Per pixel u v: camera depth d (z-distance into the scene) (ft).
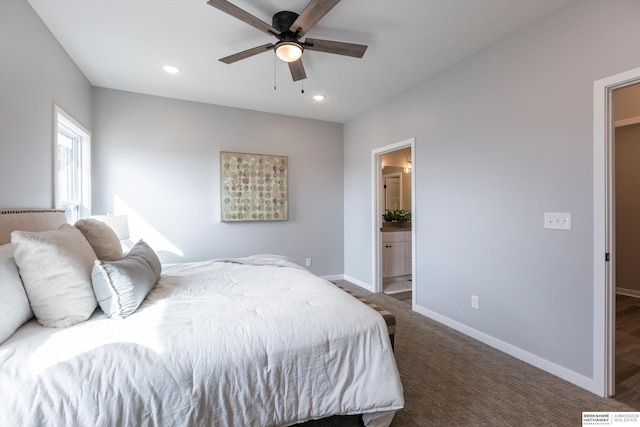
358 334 4.67
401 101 11.39
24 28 6.09
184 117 12.12
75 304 4.20
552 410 5.51
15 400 3.08
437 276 9.86
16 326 3.80
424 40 7.82
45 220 6.29
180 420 3.52
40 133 6.77
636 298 12.34
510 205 7.58
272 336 4.25
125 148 11.17
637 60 5.40
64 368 3.35
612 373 5.96
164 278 6.81
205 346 3.90
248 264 8.78
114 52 8.36
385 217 17.13
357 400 4.40
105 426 3.22
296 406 4.16
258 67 9.27
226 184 12.78
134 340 3.82
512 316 7.57
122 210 11.16
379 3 6.41
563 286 6.53
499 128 7.82
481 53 8.28
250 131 13.41
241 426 3.83
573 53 6.30
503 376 6.63
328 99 12.09
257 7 6.53
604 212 5.87
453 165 9.20
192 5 6.43
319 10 5.77
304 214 14.66
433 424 5.14
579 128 6.22
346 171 15.40
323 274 15.17
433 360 7.33
